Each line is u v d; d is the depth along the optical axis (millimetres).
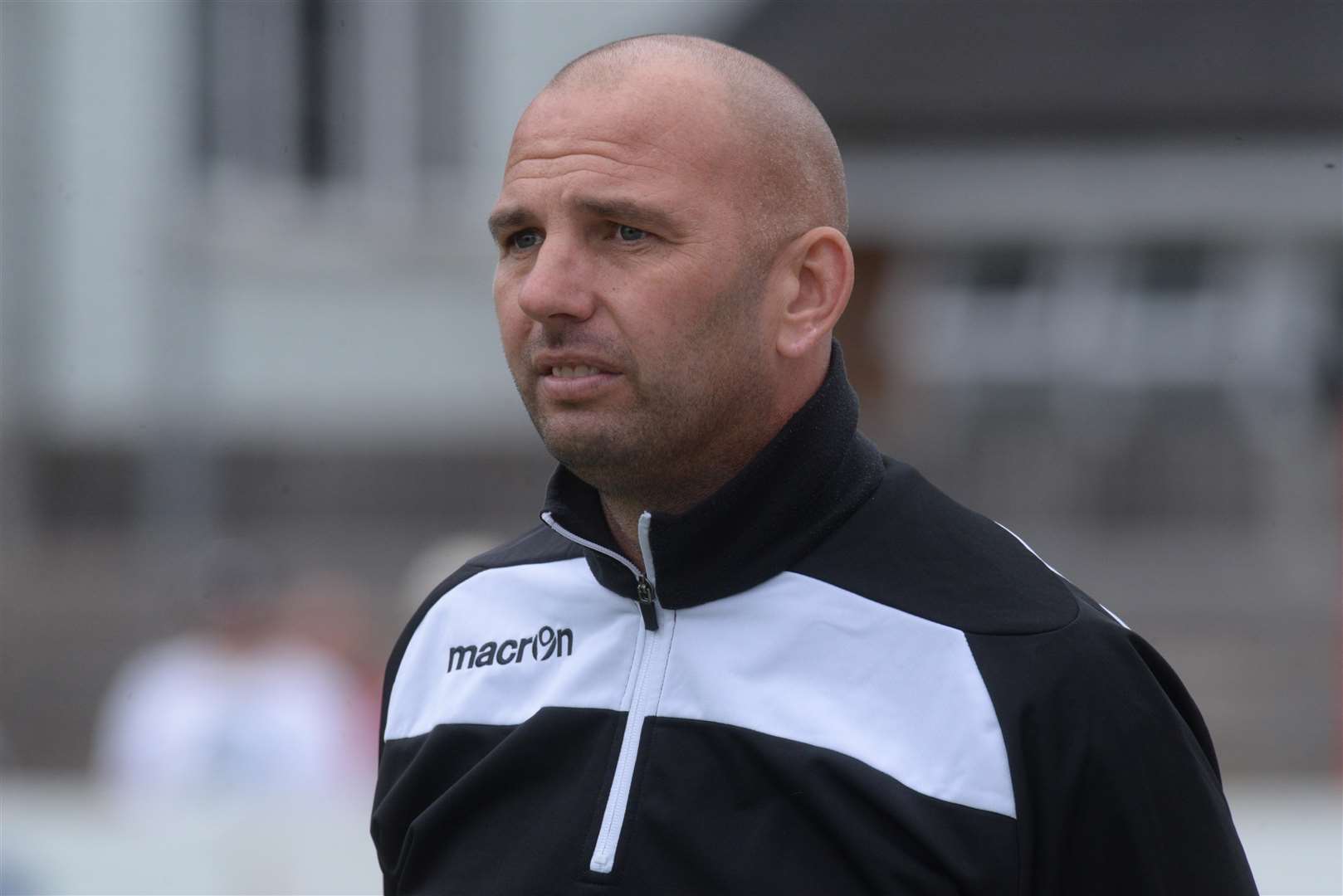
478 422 38844
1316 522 35000
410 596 27656
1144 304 37656
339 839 15008
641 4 39062
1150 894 5953
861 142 35531
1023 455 36500
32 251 38562
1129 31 36031
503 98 39344
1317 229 36125
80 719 30391
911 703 6023
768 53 36156
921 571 6266
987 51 35781
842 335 36438
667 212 5980
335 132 39719
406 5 39531
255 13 39438
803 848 5938
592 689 6492
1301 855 13625
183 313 38719
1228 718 27688
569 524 6645
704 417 6172
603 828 6164
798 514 6324
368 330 39000
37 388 38469
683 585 6348
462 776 6727
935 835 5797
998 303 37750
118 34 38906
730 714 6160
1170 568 33094
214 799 16688
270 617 19594
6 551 36312
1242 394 37188
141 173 38875
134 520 38188
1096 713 5934
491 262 39062
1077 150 35500
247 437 38781
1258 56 35438
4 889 14891
